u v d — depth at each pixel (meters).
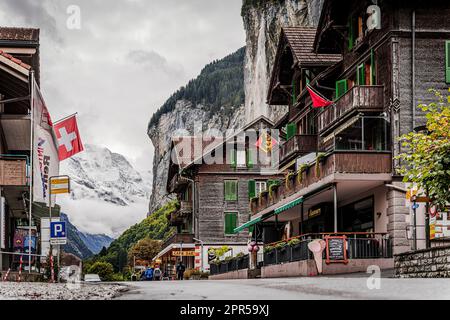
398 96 29.55
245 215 60.88
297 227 40.88
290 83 43.53
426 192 22.36
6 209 33.41
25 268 27.50
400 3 29.86
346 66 34.75
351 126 31.47
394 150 29.19
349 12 34.06
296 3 103.81
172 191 71.19
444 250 19.20
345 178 29.02
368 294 11.95
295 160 39.22
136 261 89.50
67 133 30.50
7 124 31.45
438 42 29.88
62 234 25.70
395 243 28.41
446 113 20.27
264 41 119.00
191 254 61.47
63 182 26.28
